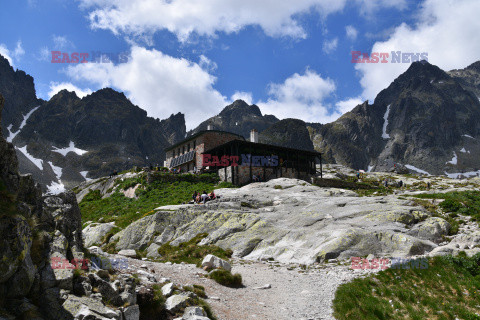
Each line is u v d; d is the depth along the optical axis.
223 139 65.88
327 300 14.03
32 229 8.45
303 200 32.19
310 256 21.45
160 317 9.72
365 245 20.94
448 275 16.78
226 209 31.56
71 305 7.46
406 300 14.65
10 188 8.03
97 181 64.81
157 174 52.56
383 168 192.38
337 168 99.50
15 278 6.97
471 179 74.00
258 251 24.31
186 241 28.38
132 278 10.04
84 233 35.47
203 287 13.78
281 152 59.75
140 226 31.39
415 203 27.42
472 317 13.51
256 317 11.81
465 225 24.86
